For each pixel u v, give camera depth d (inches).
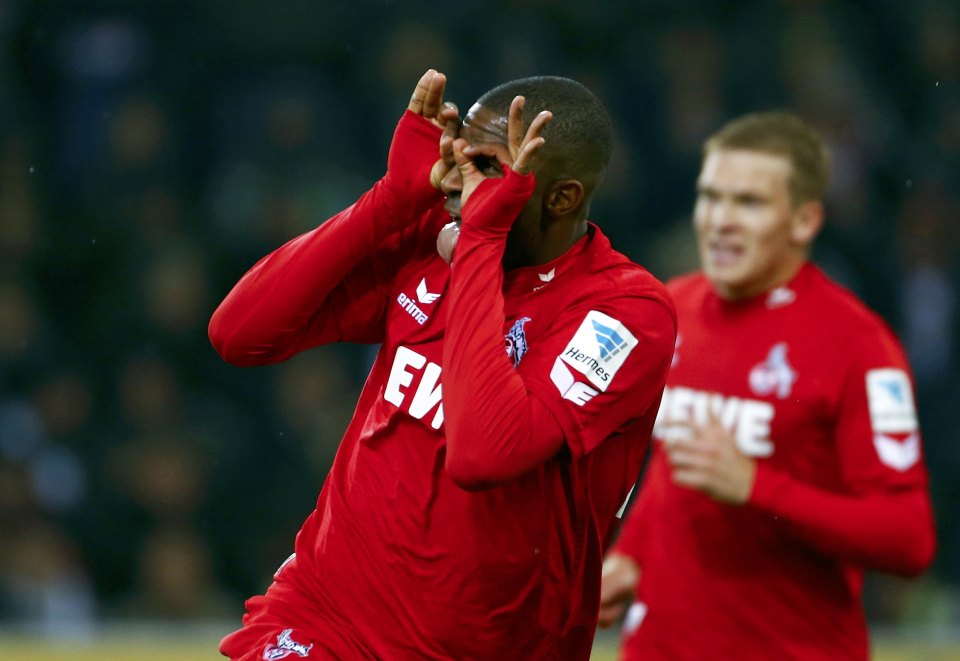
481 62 1230.3
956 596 1023.6
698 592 528.7
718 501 511.8
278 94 1238.3
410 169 376.5
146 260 1122.7
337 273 383.9
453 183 367.2
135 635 784.3
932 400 1121.4
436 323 380.5
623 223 1170.6
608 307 370.3
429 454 373.7
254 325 387.2
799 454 524.1
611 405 366.0
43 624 950.4
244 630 398.6
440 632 377.1
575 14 1278.3
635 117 1241.4
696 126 1214.3
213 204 1175.0
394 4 1267.2
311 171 1163.3
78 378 1076.5
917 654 684.7
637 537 561.0
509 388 347.6
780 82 1235.2
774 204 533.3
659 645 538.9
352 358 1112.2
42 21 1273.4
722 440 502.9
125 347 1085.8
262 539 1029.8
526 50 1238.9
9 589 963.3
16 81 1258.6
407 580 376.8
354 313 401.7
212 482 1037.2
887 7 1371.8
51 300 1131.3
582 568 391.2
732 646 523.5
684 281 579.2
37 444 1035.9
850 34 1327.5
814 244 1147.3
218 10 1273.4
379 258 397.4
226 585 1021.2
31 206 1178.6
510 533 372.5
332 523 390.6
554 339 367.9
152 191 1187.3
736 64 1251.2
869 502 502.3
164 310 1095.6
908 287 1172.5
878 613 1011.3
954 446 1093.1
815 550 517.7
